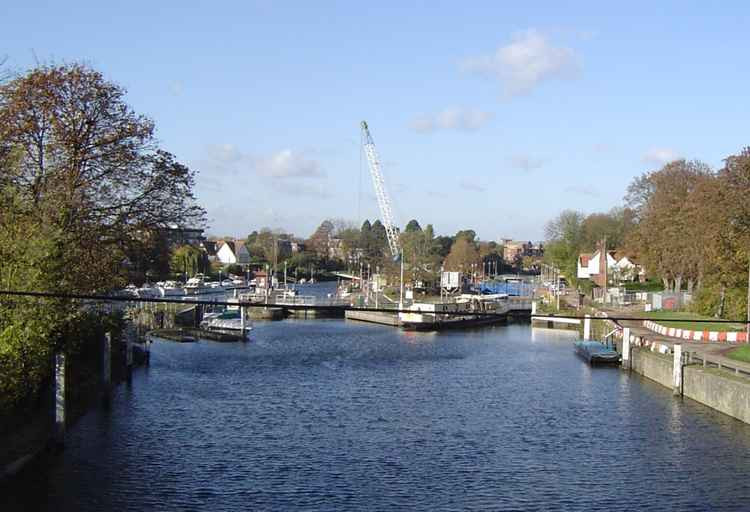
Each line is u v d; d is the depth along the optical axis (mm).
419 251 189875
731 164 81625
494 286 198500
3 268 40938
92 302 55875
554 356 87062
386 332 116750
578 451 43125
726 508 34062
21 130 51781
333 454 42219
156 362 78062
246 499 34688
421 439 45781
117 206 57125
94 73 55781
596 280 168750
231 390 61531
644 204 133750
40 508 33031
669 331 78875
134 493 35188
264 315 138875
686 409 53781
